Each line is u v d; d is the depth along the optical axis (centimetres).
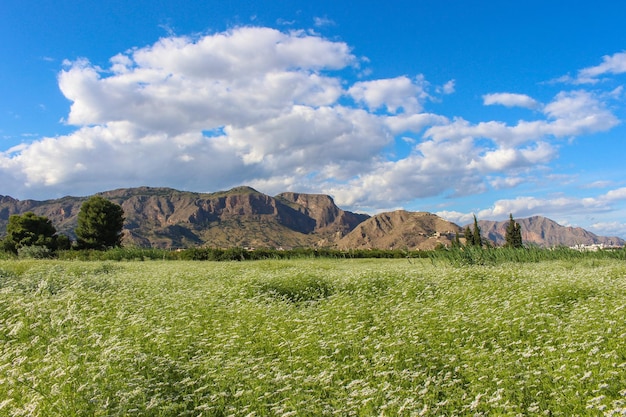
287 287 1595
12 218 5144
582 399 617
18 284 1556
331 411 603
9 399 602
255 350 858
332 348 847
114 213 5991
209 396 639
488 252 2464
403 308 1107
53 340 827
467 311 1077
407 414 595
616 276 1608
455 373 743
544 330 885
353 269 2119
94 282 1638
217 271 2144
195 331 956
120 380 644
